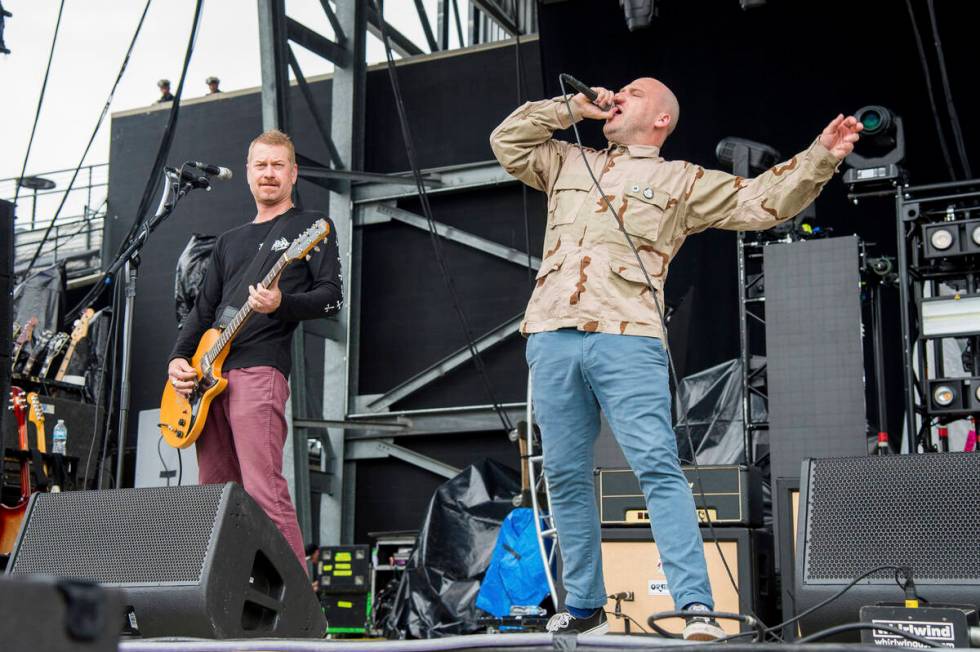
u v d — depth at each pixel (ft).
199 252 20.42
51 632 2.00
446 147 24.09
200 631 7.97
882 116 14.01
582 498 8.13
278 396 10.41
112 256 26.81
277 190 11.18
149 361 25.58
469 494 18.26
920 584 6.77
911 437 13.51
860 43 20.80
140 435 19.35
